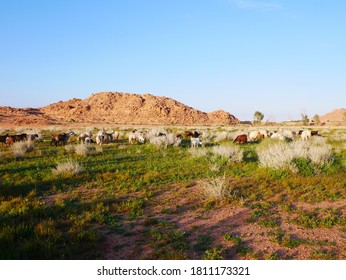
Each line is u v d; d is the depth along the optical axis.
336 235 6.94
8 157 18.17
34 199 9.77
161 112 161.88
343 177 12.13
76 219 7.95
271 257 5.88
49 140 30.47
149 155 19.64
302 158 13.27
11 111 138.88
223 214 8.45
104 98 180.88
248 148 22.02
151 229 7.45
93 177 12.96
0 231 6.70
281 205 8.93
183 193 10.69
